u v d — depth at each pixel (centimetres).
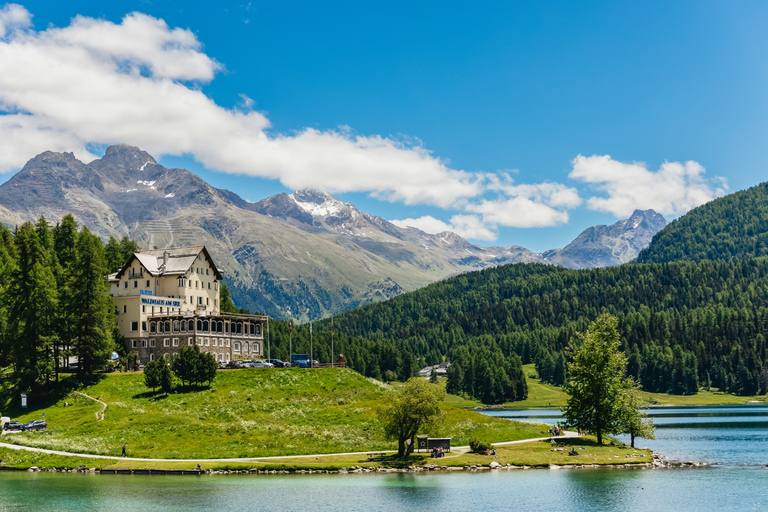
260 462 10462
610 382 12025
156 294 17612
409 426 10669
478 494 9069
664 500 8769
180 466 10281
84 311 14100
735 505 8525
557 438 12694
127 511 8294
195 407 12912
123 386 14000
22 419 12519
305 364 16462
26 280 13412
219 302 19950
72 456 10750
